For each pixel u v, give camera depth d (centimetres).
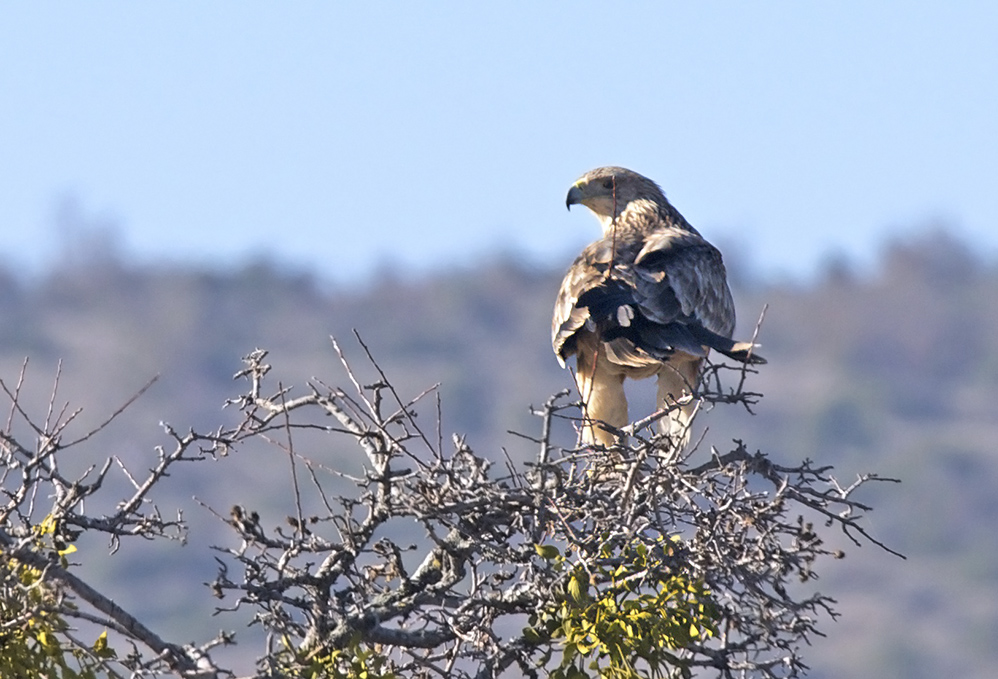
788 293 12619
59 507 793
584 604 823
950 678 6322
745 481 882
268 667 788
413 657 833
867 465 9144
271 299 12450
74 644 793
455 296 12612
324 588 827
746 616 859
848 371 11112
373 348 11769
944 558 7844
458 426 10031
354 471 6091
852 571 7575
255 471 7269
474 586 857
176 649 777
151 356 10888
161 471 824
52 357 11262
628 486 850
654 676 838
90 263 13150
